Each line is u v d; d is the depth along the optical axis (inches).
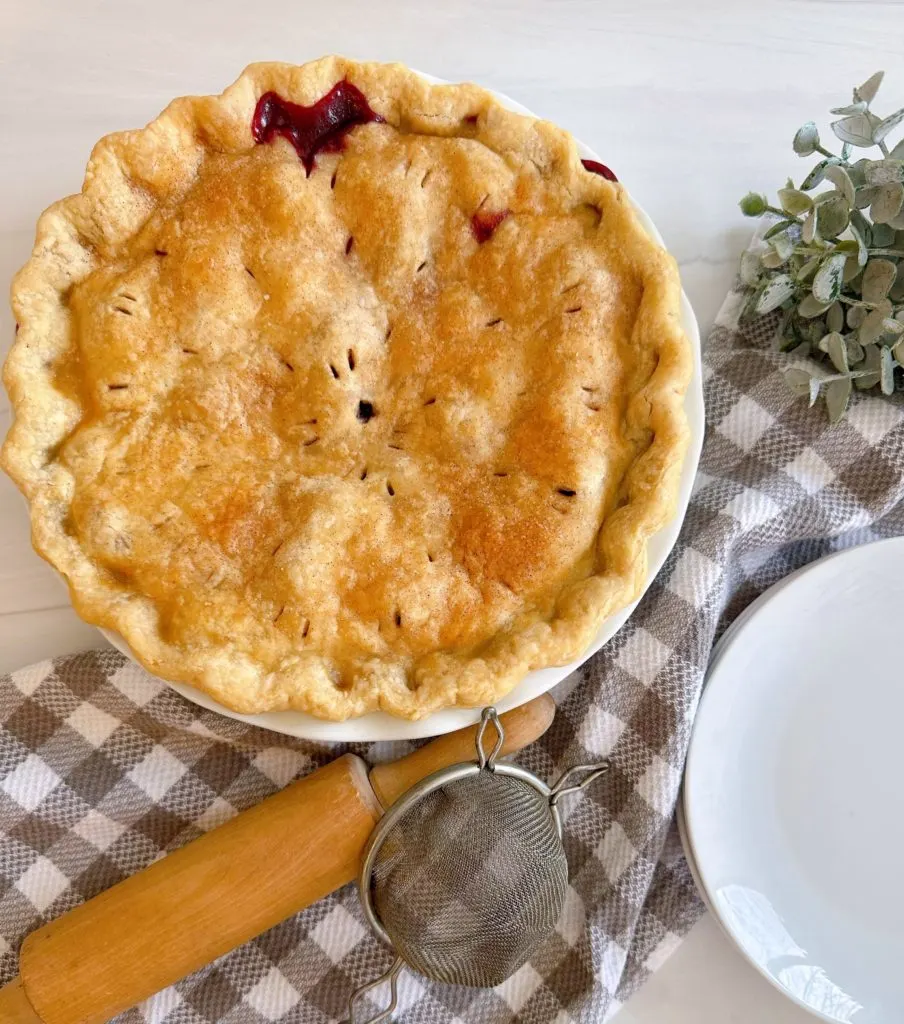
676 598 24.5
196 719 24.3
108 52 25.1
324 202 22.8
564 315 22.5
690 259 25.7
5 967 24.2
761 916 24.6
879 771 25.0
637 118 25.8
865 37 26.2
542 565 22.0
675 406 22.2
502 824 23.3
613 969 24.5
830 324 23.9
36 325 22.5
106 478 22.2
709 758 24.5
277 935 24.9
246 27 25.3
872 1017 24.6
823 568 24.3
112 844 24.6
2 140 24.9
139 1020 24.4
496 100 23.0
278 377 22.6
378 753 24.9
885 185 22.8
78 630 24.8
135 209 22.8
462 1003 24.9
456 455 22.4
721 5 26.0
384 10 25.5
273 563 22.0
